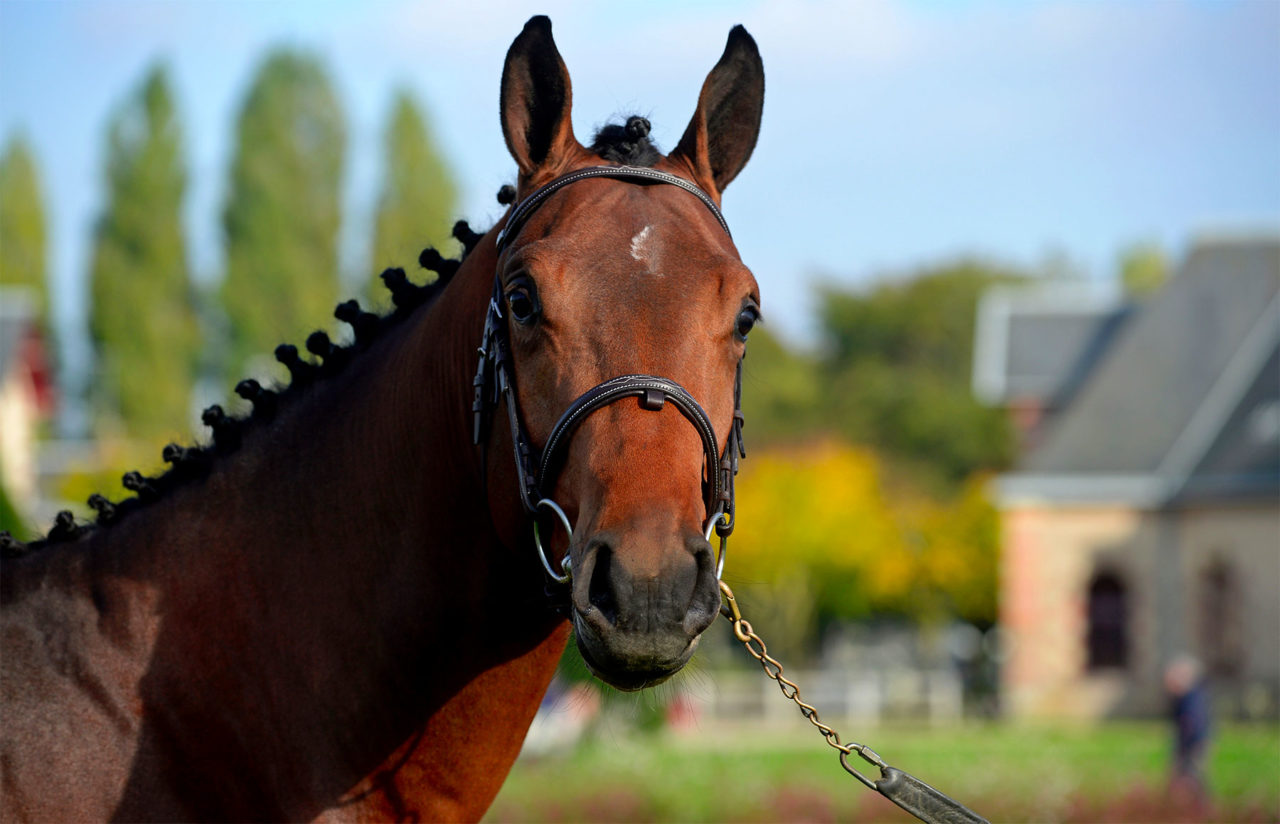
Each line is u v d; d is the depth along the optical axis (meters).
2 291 56.22
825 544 36.53
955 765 16.03
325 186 47.12
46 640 2.61
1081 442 30.88
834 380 56.62
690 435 2.29
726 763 16.00
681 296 2.37
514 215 2.57
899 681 31.27
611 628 2.12
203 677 2.59
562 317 2.35
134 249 48.09
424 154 44.25
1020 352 38.06
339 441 2.73
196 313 49.34
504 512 2.48
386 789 2.60
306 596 2.63
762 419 52.22
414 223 43.50
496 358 2.46
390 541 2.62
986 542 36.31
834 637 43.97
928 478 50.53
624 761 15.85
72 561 2.71
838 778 14.22
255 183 46.38
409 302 2.92
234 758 2.57
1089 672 29.83
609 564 2.16
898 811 12.29
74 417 54.34
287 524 2.68
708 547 2.20
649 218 2.46
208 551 2.68
